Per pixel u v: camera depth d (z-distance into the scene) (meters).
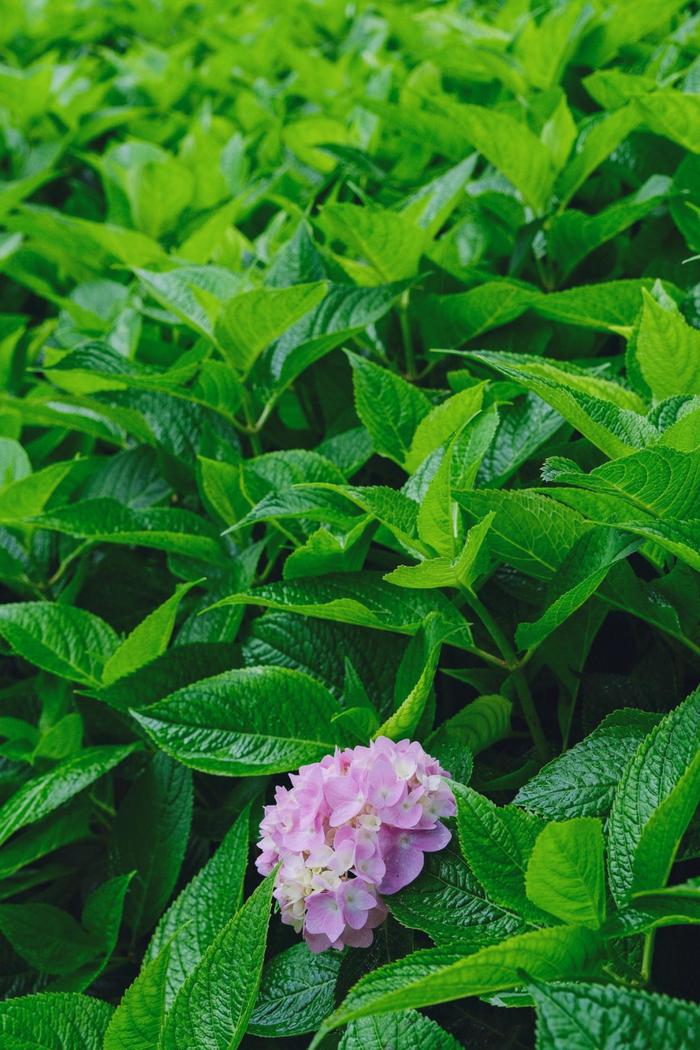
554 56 1.81
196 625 1.43
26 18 3.12
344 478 1.40
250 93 2.38
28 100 2.53
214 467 1.46
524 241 1.63
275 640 1.37
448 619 1.30
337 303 1.54
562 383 1.29
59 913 1.37
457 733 1.29
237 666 1.37
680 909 1.10
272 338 1.51
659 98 1.52
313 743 1.29
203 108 2.37
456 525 1.26
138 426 1.59
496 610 1.37
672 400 1.26
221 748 1.28
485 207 1.72
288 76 2.69
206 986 1.16
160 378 1.51
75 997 1.23
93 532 1.44
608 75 1.65
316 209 1.91
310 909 1.20
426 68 2.02
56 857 1.54
